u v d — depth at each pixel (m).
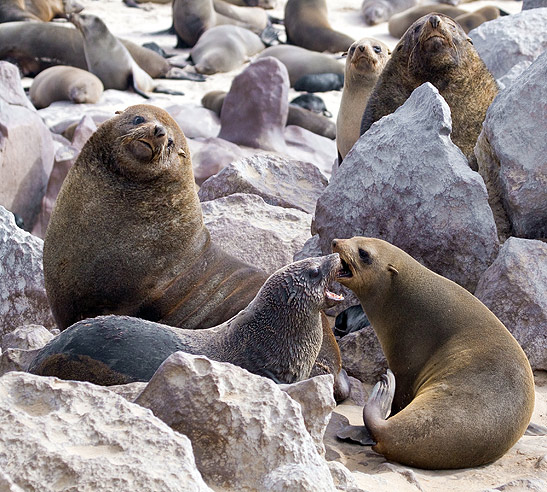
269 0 58.09
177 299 13.30
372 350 13.29
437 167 14.38
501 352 10.76
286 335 10.59
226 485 7.42
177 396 7.75
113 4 57.09
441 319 11.55
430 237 14.32
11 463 6.21
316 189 21.16
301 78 42.03
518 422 10.30
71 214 13.05
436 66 16.67
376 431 10.23
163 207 13.12
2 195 25.12
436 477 9.98
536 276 13.38
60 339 10.12
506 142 15.23
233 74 44.50
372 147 15.20
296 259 15.89
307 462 7.47
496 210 15.82
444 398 10.42
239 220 17.44
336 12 55.62
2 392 7.09
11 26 43.34
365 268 12.18
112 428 6.67
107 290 13.06
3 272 15.84
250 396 7.77
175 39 50.22
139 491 6.02
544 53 15.66
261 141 31.55
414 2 53.31
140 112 13.04
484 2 55.78
